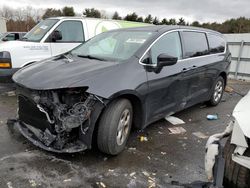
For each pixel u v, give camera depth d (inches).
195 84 198.7
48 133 129.9
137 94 140.2
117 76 133.6
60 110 122.9
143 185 115.5
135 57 148.8
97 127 131.5
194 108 242.5
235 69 456.1
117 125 132.3
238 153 89.0
